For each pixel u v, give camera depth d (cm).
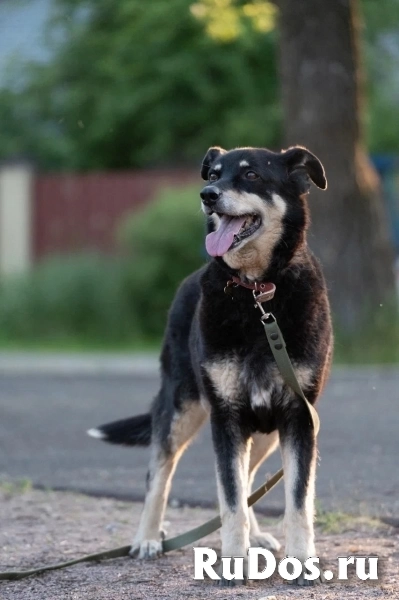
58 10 3441
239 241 642
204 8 1884
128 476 983
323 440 1104
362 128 1777
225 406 647
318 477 932
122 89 3231
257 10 1878
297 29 1741
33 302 2242
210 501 866
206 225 698
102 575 639
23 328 2225
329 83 1734
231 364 640
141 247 2186
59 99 3419
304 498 623
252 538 714
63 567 659
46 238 2566
